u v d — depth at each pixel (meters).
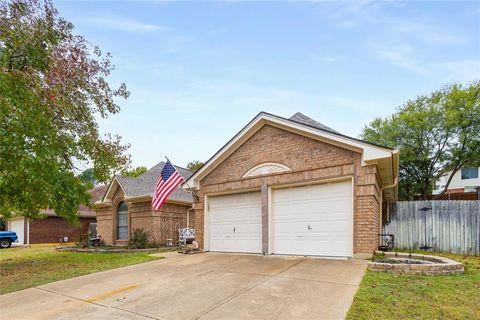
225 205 12.20
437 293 5.55
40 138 9.87
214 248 12.25
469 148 23.17
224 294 6.00
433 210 12.24
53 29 12.36
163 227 17.23
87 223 28.84
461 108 22.69
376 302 5.10
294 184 10.32
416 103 25.31
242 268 8.34
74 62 12.13
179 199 17.95
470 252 11.38
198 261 9.77
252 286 6.45
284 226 10.46
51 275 8.78
